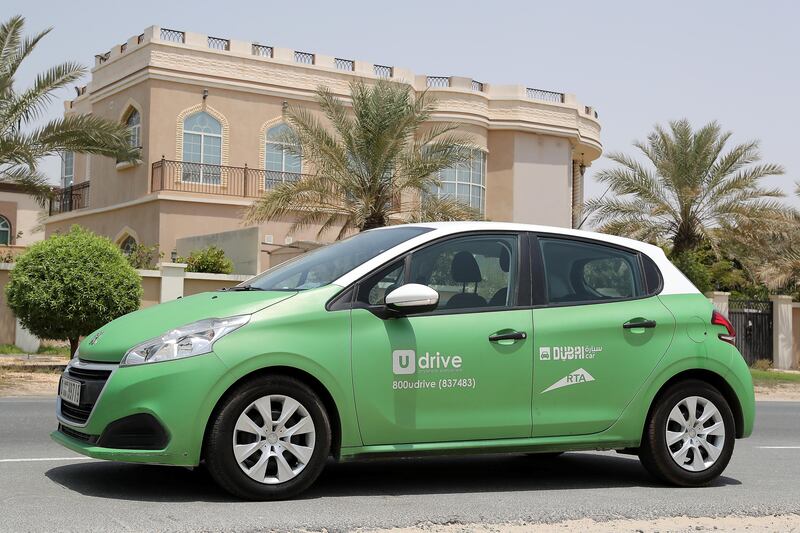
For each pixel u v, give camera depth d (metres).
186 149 34.44
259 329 6.20
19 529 5.26
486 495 6.71
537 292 7.05
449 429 6.63
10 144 22.23
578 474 7.83
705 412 7.36
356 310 6.48
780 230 32.12
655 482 7.48
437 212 27.56
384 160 26.77
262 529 5.38
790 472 8.58
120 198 35.91
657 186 32.66
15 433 9.57
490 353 6.75
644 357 7.18
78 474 7.00
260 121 35.59
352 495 6.54
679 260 32.72
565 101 41.38
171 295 24.23
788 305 33.97
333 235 36.03
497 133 40.16
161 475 6.98
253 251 28.62
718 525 5.90
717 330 7.48
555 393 6.93
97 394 6.16
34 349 22.92
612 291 7.33
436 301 6.46
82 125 23.08
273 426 6.20
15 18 22.55
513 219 40.06
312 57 36.69
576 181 46.25
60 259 18.19
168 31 34.38
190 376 5.99
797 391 23.56
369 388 6.41
